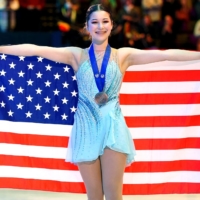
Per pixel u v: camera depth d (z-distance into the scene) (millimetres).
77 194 7754
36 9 14008
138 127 7055
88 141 5840
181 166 7074
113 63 5844
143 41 12602
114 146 5766
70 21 12883
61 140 7055
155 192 7121
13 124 7008
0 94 6957
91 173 5902
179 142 7043
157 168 7094
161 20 13195
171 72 6965
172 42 13148
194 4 13656
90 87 5836
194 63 6930
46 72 6941
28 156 7078
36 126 7027
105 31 5824
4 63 6914
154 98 7016
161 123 7039
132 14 12656
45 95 6980
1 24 13734
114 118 5816
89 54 5891
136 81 7004
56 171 7113
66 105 7000
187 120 7008
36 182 7129
